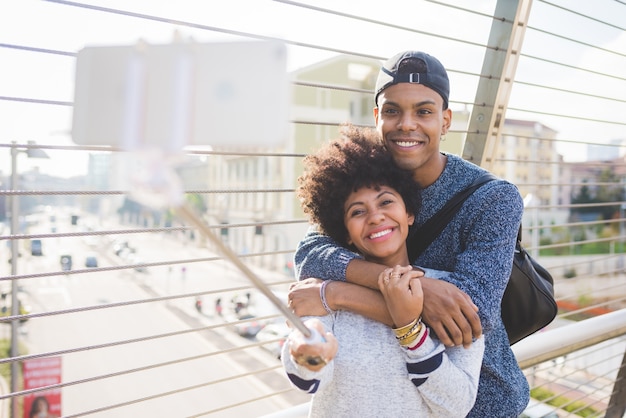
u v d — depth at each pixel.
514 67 2.11
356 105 18.23
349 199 1.38
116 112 0.53
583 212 13.38
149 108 0.52
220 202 8.77
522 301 1.52
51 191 1.42
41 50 1.47
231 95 0.55
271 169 16.75
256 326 18.72
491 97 2.13
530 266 1.52
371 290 1.31
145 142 0.52
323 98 17.98
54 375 12.05
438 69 1.44
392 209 1.35
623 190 3.31
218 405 13.85
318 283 1.38
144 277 28.69
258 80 0.55
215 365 16.58
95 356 16.98
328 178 1.40
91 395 14.11
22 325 18.78
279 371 16.08
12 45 1.43
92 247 36.19
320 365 1.04
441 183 1.49
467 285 1.27
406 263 1.45
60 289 25.98
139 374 15.70
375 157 1.39
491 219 1.35
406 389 1.27
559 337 2.45
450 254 1.44
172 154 0.52
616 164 3.04
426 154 1.46
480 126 2.18
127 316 21.55
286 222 1.74
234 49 0.55
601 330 2.62
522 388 1.46
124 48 0.54
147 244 37.91
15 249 4.61
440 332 1.23
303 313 1.35
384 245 1.35
